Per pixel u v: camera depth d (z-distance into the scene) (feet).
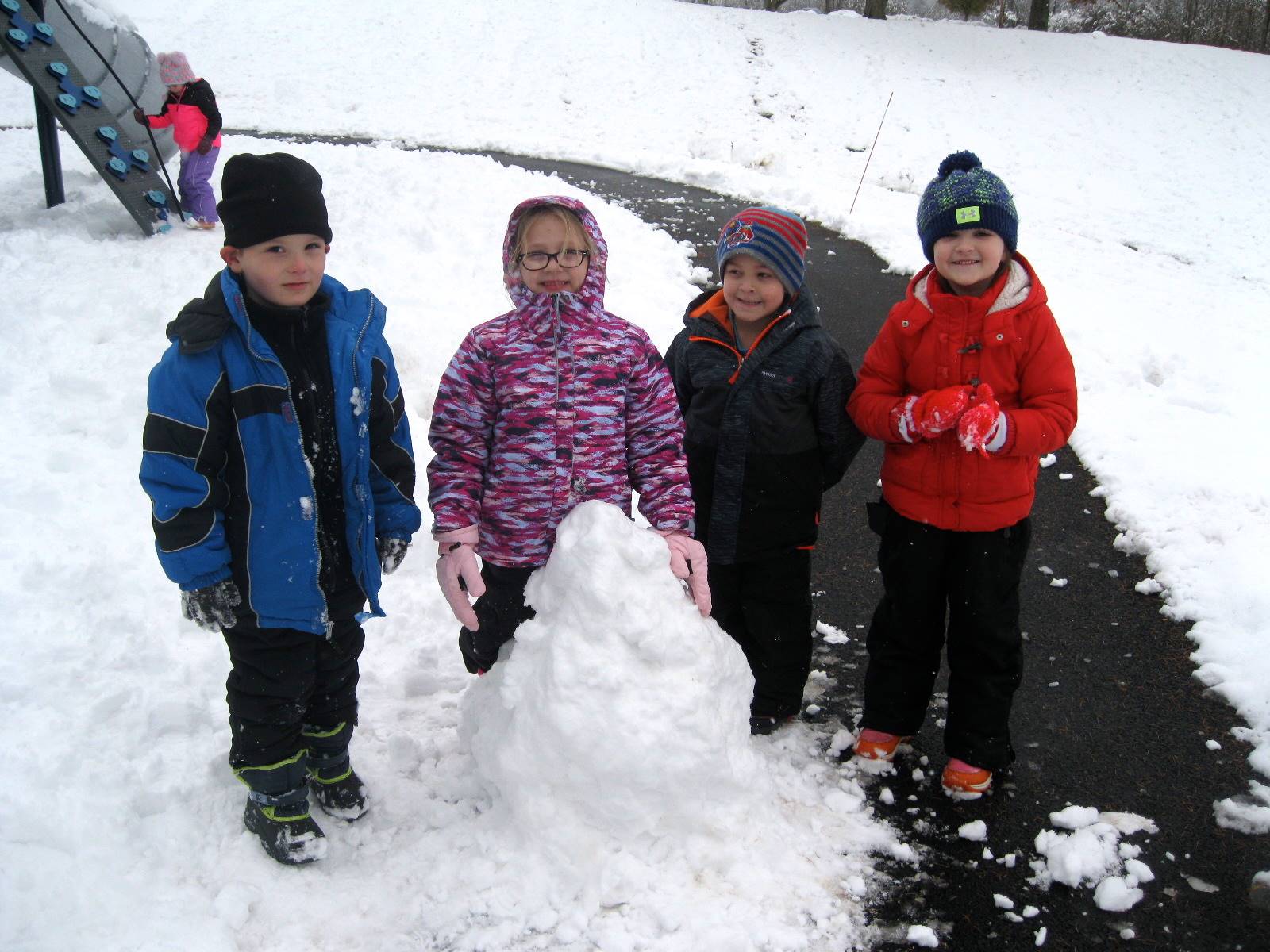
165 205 24.43
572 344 8.00
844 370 9.34
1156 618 12.23
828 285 25.98
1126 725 10.28
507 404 8.01
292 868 8.00
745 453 9.33
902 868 8.33
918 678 9.41
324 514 7.65
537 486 8.07
